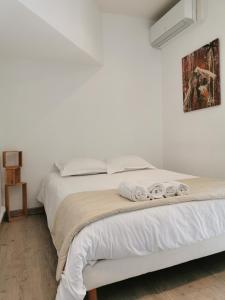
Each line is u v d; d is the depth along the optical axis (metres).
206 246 1.57
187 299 1.40
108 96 3.49
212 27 2.76
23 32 2.29
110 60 3.49
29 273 1.71
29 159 3.12
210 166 2.85
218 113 2.72
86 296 1.39
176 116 3.46
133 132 3.64
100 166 3.00
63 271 1.24
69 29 2.45
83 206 1.51
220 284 1.54
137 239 1.34
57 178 2.72
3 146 3.00
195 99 3.04
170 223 1.42
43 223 2.79
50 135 3.20
